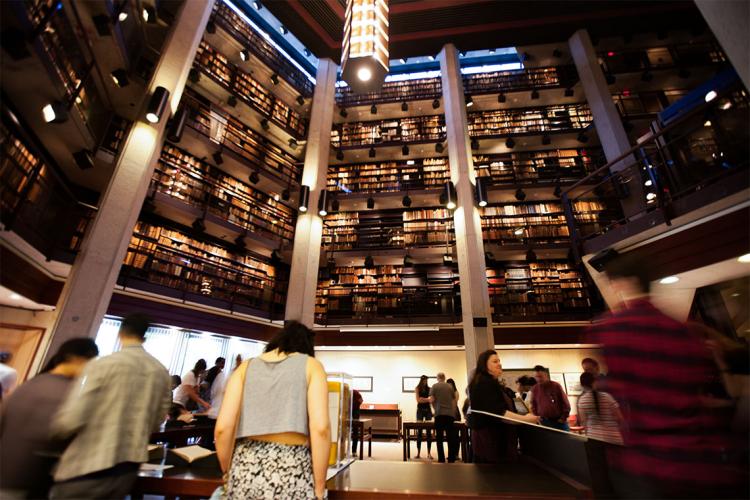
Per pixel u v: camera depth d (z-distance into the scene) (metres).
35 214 5.86
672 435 0.92
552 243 10.23
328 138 11.48
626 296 1.18
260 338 9.81
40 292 6.36
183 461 1.57
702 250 3.43
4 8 4.06
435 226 11.51
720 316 3.88
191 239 9.38
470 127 12.29
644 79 11.38
